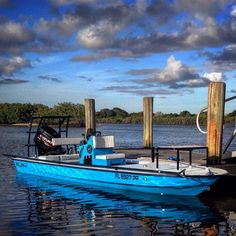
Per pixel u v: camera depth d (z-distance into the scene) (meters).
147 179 11.72
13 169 17.72
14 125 114.75
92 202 10.98
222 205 10.60
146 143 20.33
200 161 13.74
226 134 50.56
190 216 9.48
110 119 133.75
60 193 12.24
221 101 12.87
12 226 8.70
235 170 11.96
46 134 15.70
